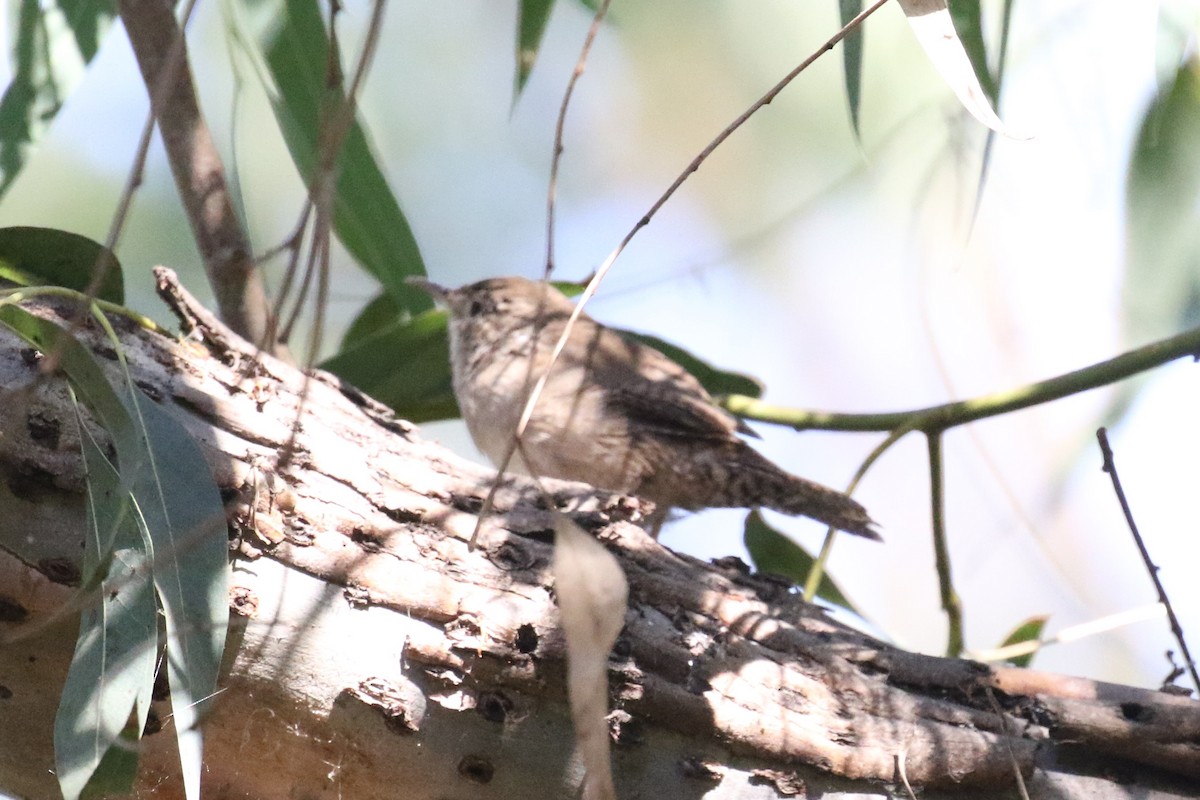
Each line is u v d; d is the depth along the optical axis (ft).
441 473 16.48
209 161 21.53
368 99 34.68
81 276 17.63
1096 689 16.51
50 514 14.02
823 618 17.33
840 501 23.62
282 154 32.32
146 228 30.94
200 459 14.48
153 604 13.70
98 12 18.11
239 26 21.54
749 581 17.31
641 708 15.21
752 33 38.14
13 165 17.39
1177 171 25.31
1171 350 20.92
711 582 16.85
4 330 14.62
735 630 16.40
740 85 37.99
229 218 21.59
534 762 14.80
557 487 16.84
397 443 16.70
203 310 16.25
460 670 14.70
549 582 15.33
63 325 14.70
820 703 15.98
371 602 14.78
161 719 14.34
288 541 14.80
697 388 27.09
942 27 12.85
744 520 26.35
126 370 14.65
